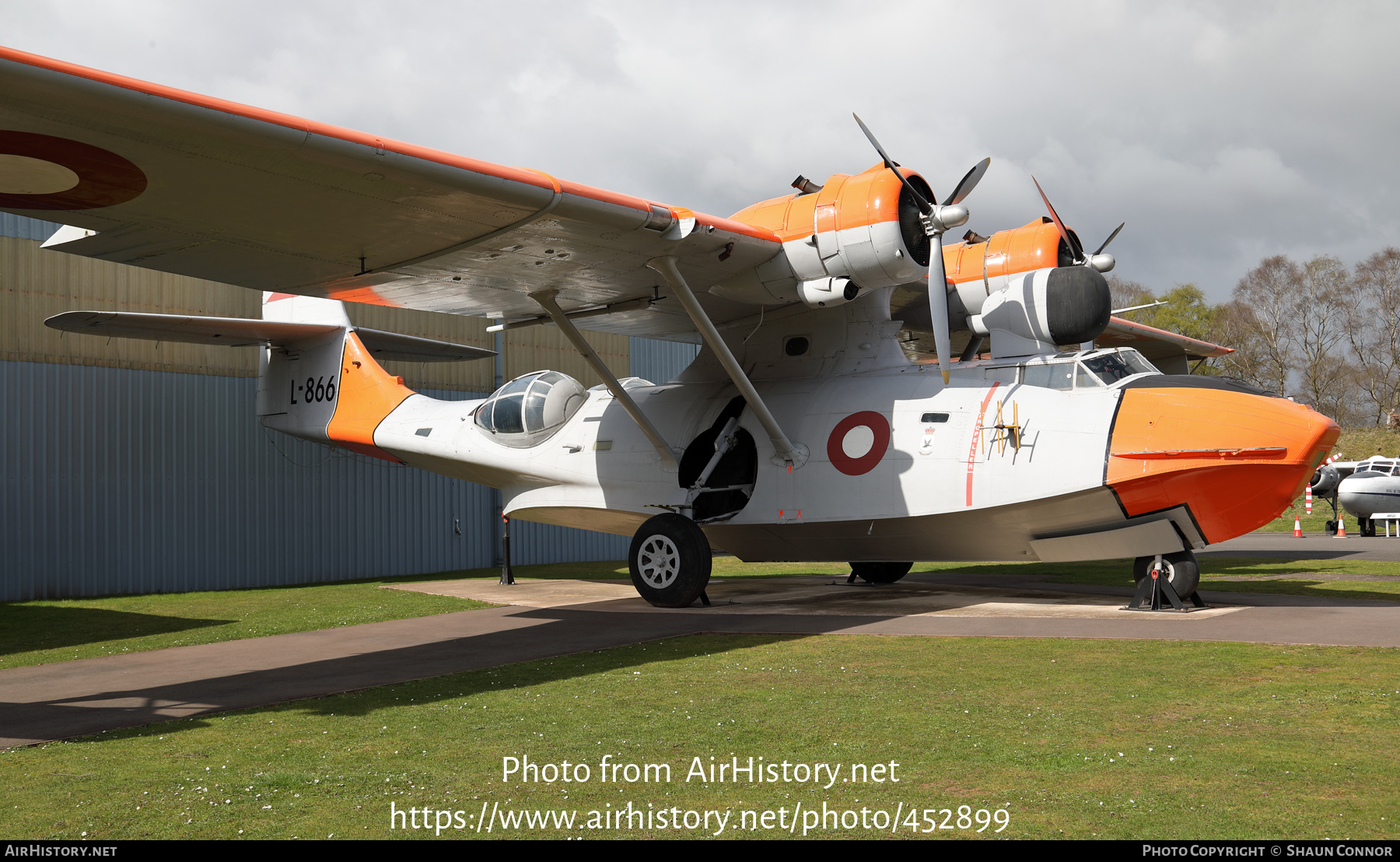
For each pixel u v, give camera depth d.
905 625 9.02
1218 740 4.66
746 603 11.55
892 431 10.73
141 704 6.29
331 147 6.94
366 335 15.80
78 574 15.93
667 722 5.37
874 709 5.55
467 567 21.19
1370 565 15.10
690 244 9.75
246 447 18.08
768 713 5.53
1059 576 14.62
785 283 10.57
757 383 12.25
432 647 8.58
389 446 14.90
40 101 5.81
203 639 9.81
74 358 16.11
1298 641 7.36
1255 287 55.69
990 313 10.84
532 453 13.45
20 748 5.08
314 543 18.84
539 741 5.03
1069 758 4.45
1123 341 16.67
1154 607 9.66
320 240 8.77
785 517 11.25
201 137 6.49
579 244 9.38
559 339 22.91
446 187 7.71
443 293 10.94
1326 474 25.22
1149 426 9.34
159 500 16.95
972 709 5.48
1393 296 53.47
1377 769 4.15
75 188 7.28
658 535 11.35
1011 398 10.16
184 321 14.29
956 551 10.91
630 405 11.59
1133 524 9.70
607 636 8.91
